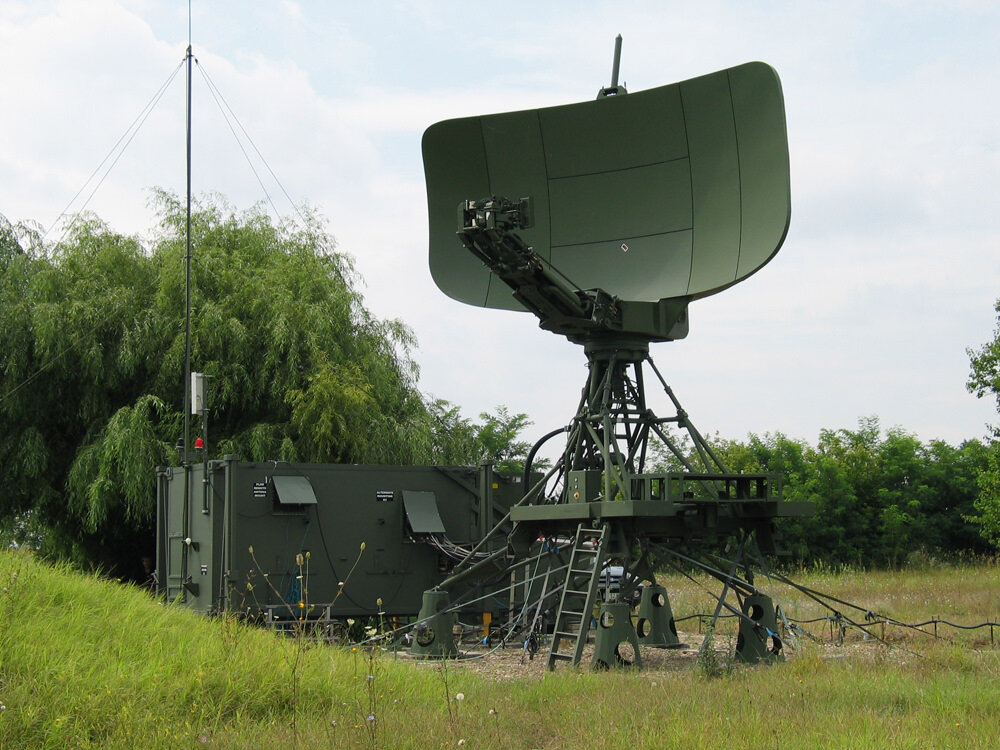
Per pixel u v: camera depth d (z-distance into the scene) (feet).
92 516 73.51
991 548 142.00
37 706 27.45
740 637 45.27
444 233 52.47
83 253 83.82
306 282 84.53
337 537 57.21
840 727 27.76
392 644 53.01
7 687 28.66
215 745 26.50
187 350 67.31
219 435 80.28
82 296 80.79
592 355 48.52
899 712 31.35
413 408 88.99
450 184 52.49
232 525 54.54
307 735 27.45
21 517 84.28
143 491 73.82
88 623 35.17
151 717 27.99
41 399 80.23
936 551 135.74
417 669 38.37
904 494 141.18
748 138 46.29
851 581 91.35
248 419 81.20
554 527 49.96
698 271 47.37
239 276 82.74
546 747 27.81
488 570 53.72
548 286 44.42
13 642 31.45
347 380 78.43
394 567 58.29
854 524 134.51
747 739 26.48
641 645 52.85
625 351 48.03
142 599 41.14
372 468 58.59
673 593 81.41
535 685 36.81
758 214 45.50
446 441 90.94
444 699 32.91
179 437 77.41
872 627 56.34
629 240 49.73
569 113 50.67
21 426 80.02
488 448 154.81
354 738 26.96
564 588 45.68
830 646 49.39
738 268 45.57
